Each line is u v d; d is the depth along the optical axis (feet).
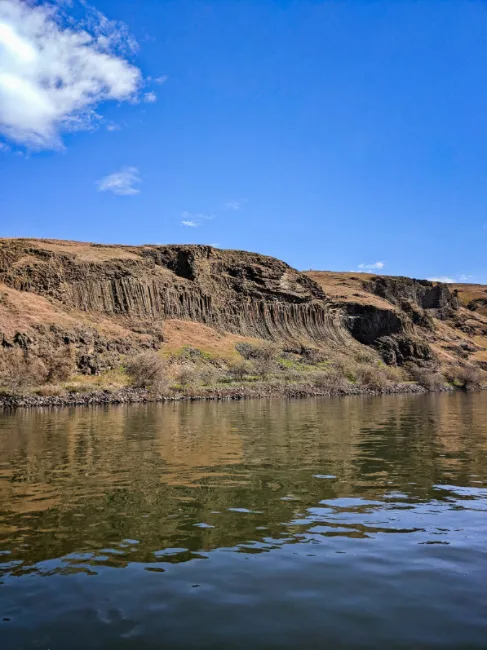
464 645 18.94
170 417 119.96
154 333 319.88
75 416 122.83
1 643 19.04
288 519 34.68
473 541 30.37
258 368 304.50
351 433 87.92
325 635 19.63
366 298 499.92
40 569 25.90
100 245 382.83
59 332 248.32
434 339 544.62
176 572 25.57
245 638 19.42
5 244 317.01
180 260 401.49
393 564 26.71
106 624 20.44
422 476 49.57
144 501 39.32
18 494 41.52
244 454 63.21
